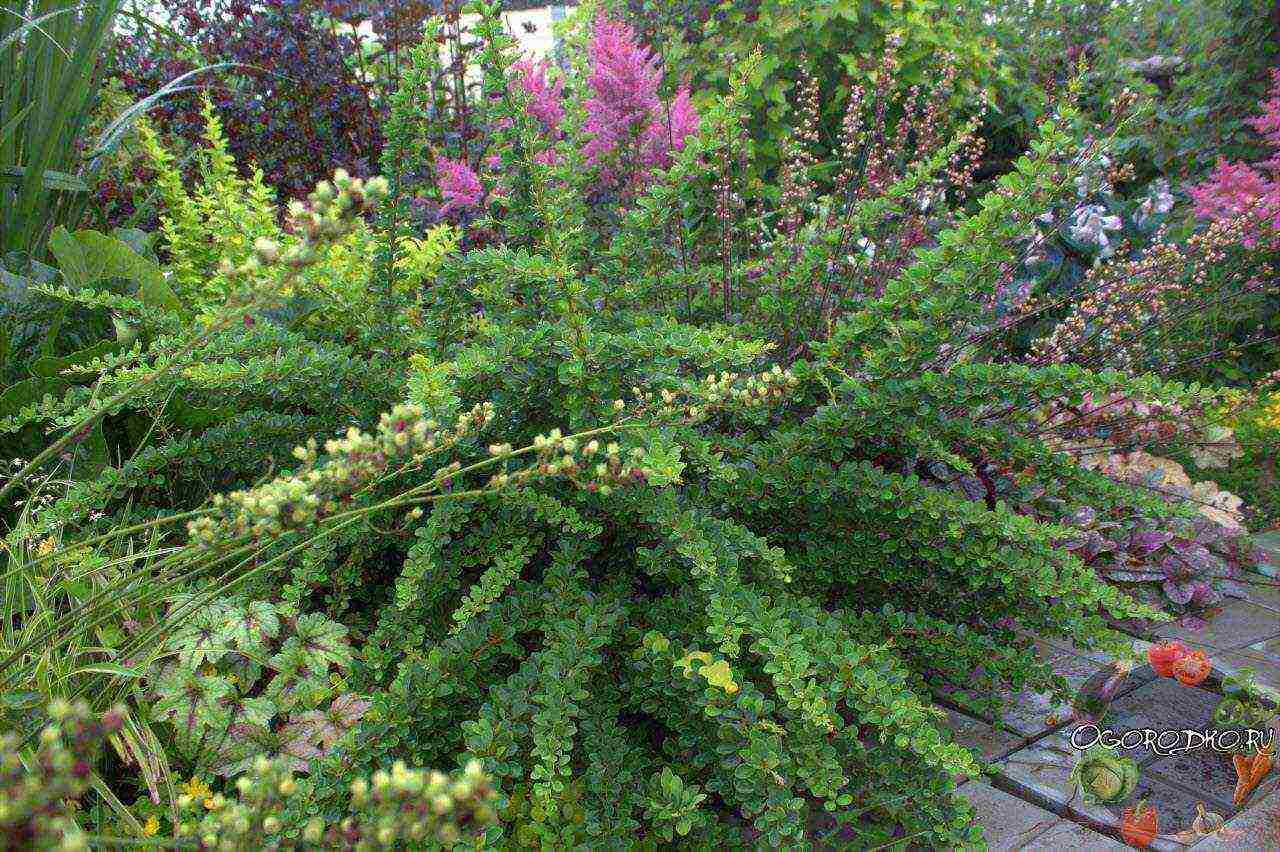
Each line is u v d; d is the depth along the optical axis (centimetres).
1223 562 303
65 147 341
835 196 340
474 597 189
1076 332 342
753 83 525
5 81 328
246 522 129
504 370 203
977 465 278
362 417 234
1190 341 447
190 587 204
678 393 194
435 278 239
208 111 336
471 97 420
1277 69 489
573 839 168
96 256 282
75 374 238
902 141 350
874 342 235
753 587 206
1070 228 458
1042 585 212
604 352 200
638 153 342
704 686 184
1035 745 221
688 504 217
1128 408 311
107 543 220
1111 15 667
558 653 180
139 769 178
